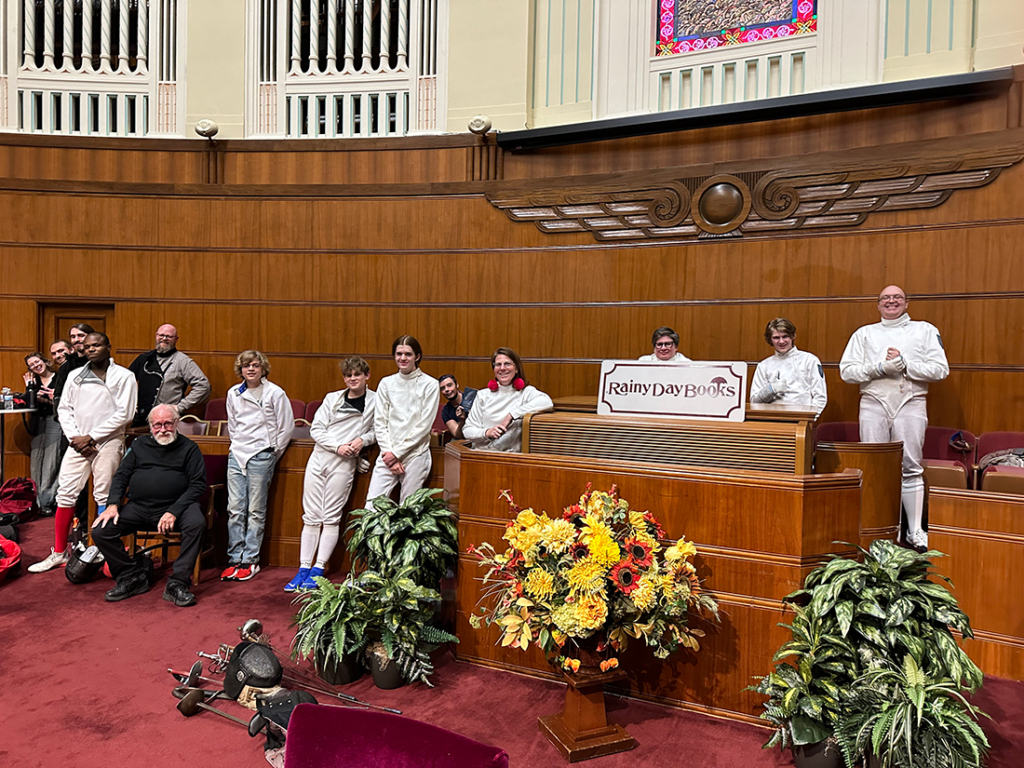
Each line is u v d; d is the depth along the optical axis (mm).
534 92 6391
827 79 5488
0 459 5164
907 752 1802
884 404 3963
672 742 2205
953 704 1902
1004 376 4695
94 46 6855
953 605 2074
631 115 5875
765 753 2146
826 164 5145
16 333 6355
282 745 2102
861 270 5094
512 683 2625
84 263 6387
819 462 2982
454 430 4148
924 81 4902
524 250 6031
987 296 4742
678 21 6047
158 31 6543
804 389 4176
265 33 6566
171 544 3766
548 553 2191
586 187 5828
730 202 5418
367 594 2668
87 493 4328
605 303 5824
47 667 2697
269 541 4168
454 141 6254
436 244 6215
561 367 5938
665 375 2738
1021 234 4645
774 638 2277
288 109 6602
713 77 5836
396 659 2555
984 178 4727
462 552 2818
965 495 2811
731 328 5465
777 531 2275
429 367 6223
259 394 3965
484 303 6121
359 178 6410
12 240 6344
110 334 6543
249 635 2525
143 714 2348
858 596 2105
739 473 2338
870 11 5371
